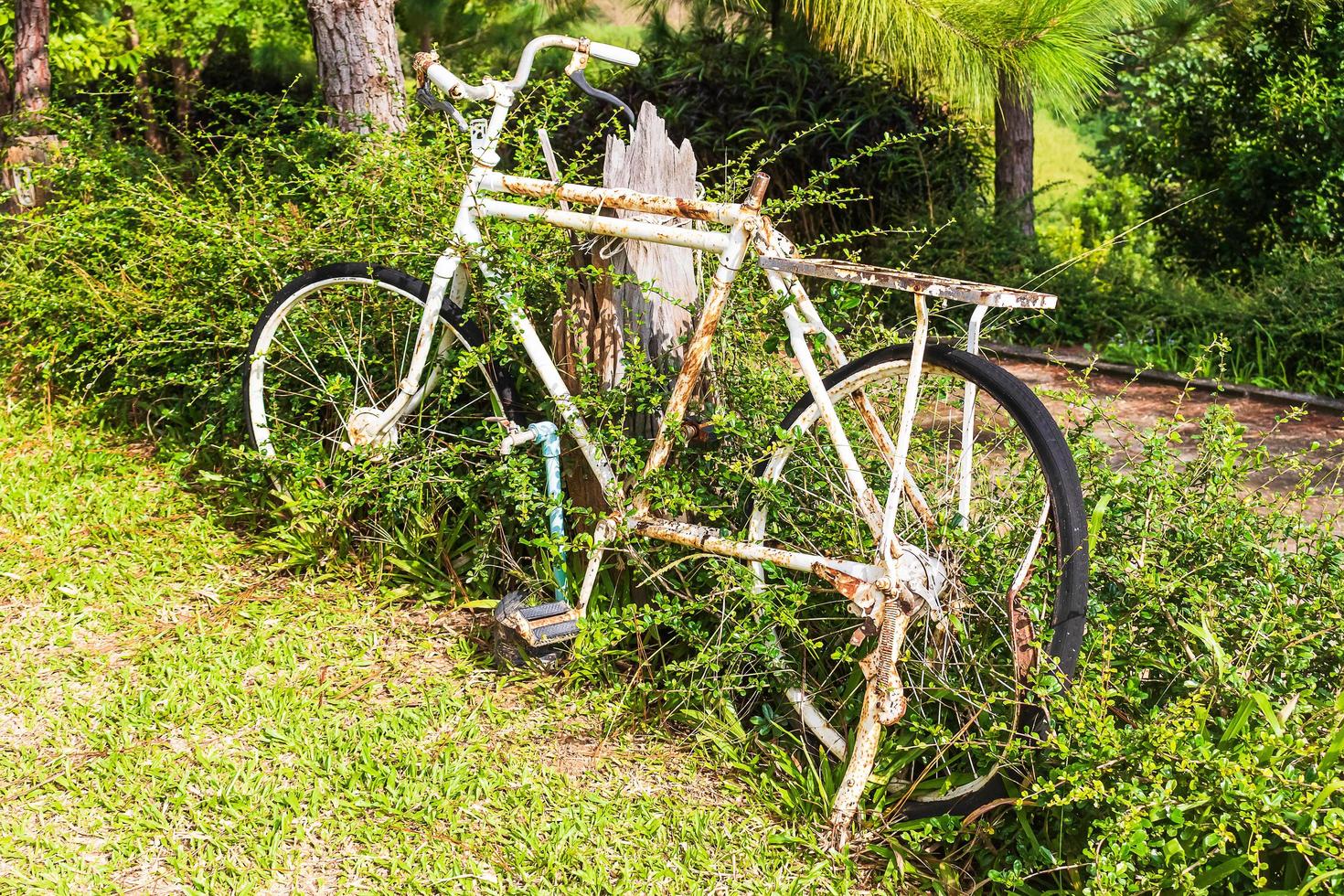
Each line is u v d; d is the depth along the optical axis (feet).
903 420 7.09
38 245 14.82
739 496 8.63
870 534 8.16
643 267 9.10
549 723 8.55
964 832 7.09
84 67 26.09
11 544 10.96
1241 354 18.88
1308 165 23.36
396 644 9.61
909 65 20.06
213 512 11.58
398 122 15.79
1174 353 19.43
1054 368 19.27
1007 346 20.38
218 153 14.74
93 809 7.50
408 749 8.14
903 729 7.75
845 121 23.24
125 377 13.37
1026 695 6.70
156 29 31.68
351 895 6.88
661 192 9.30
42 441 13.38
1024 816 6.88
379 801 7.59
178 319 12.42
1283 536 8.09
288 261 11.96
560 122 12.53
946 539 7.41
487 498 10.30
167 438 13.16
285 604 10.08
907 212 23.52
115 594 10.16
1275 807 5.83
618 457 8.87
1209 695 6.81
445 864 7.11
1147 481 8.04
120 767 7.81
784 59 23.84
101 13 30.81
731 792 7.91
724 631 8.49
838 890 7.06
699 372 8.27
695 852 7.26
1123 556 7.72
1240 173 24.16
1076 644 6.61
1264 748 6.08
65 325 14.15
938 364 7.36
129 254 13.60
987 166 25.31
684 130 24.39
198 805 7.53
